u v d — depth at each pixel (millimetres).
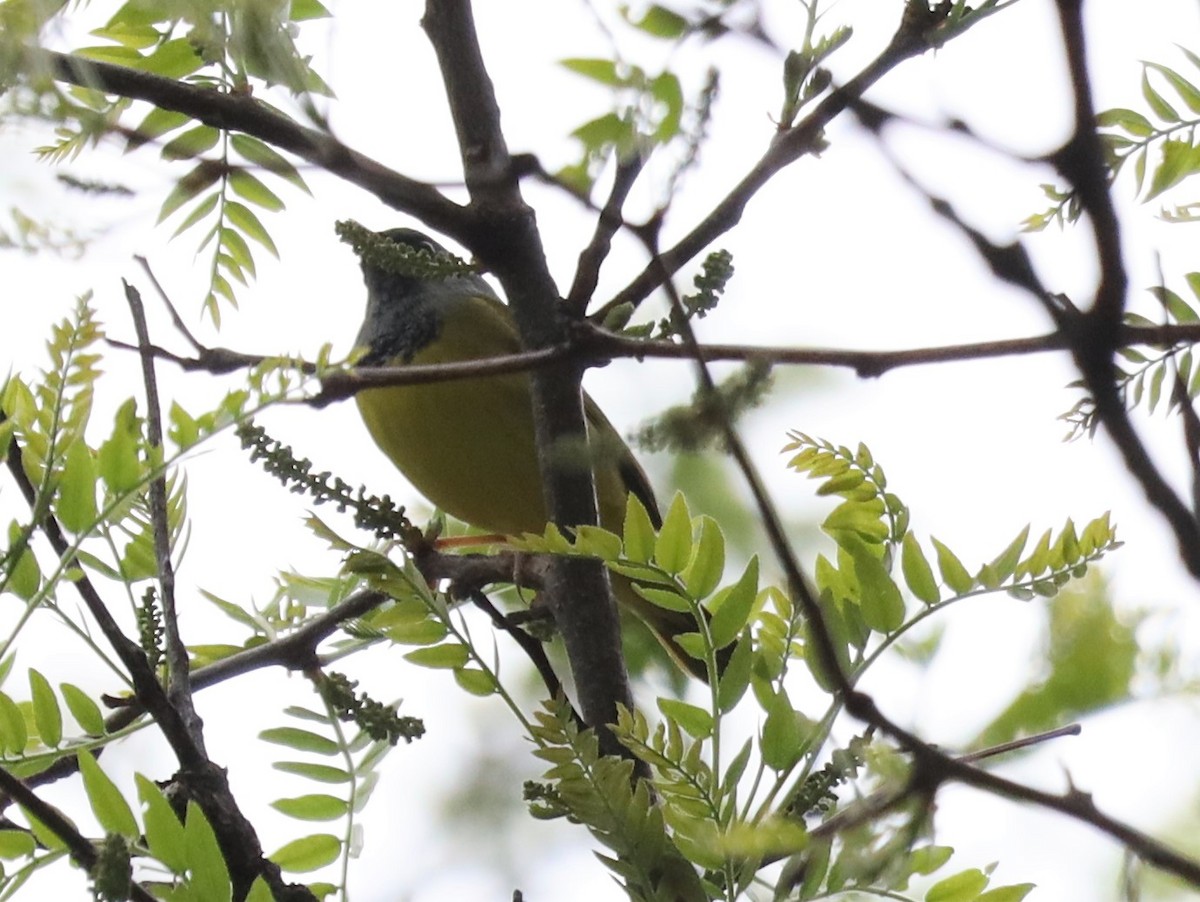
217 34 4270
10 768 5953
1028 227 5848
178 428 4859
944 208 3449
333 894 6266
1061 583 5453
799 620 5605
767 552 9117
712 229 5438
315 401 4781
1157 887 5484
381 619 5773
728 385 3602
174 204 7238
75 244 4500
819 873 5082
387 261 5816
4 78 3975
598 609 6262
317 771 6508
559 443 5016
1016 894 5547
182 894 4961
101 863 4574
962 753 5051
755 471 3555
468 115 6160
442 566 6582
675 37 4223
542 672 5883
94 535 5551
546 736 5316
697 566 5418
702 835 5023
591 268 5332
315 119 4434
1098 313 3348
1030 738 5039
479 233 6008
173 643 5746
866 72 5477
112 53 7008
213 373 5734
